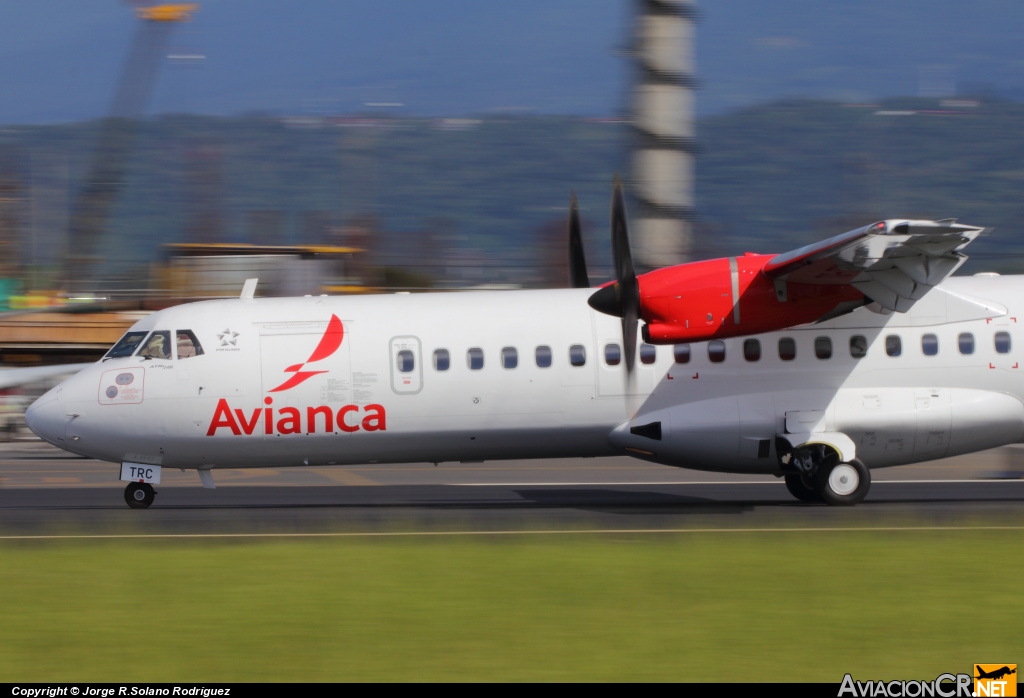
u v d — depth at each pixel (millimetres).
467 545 42469
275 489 65938
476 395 54438
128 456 55219
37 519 51938
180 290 129000
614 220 49438
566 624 30438
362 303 56156
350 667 26906
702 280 50031
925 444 54906
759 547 41344
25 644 28922
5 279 163125
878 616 31203
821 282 50250
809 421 53938
